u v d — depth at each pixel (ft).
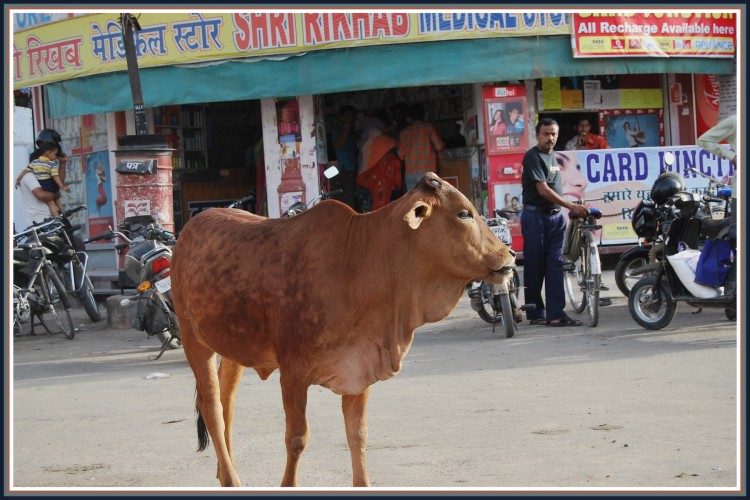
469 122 43.86
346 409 14.40
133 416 21.48
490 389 22.09
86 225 49.03
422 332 32.01
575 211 30.30
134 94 36.24
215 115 51.39
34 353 32.01
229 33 41.91
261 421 20.39
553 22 40.75
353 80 40.98
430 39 40.32
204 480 16.28
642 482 14.61
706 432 17.34
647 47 42.09
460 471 15.74
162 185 36.01
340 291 13.61
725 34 44.01
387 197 45.62
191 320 15.69
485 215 42.88
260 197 47.24
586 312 31.27
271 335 14.24
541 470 15.52
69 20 45.32
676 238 28.53
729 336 27.25
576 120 45.16
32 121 51.90
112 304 36.60
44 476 16.87
